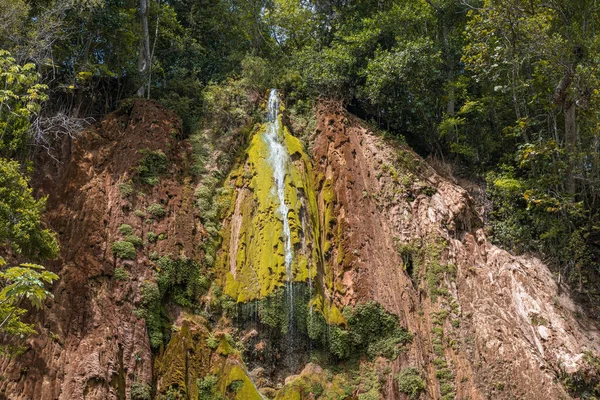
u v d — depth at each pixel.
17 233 16.38
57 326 18.09
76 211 21.34
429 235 24.98
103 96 27.17
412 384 20.58
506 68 28.94
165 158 24.25
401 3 33.50
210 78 31.84
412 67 29.31
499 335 22.30
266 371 21.11
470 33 28.81
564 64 26.02
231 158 26.53
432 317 22.83
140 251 21.27
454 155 30.88
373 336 22.03
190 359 19.42
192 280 21.88
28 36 22.09
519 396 20.92
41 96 19.55
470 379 21.36
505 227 26.94
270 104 28.61
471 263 24.89
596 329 24.08
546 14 27.92
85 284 19.34
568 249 25.89
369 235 24.27
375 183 26.44
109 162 23.36
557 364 21.97
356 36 31.05
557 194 26.47
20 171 21.34
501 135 31.02
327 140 27.17
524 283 24.41
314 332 21.69
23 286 12.06
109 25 26.23
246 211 24.36
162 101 27.50
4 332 16.50
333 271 23.78
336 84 30.03
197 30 34.00
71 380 17.19
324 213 25.23
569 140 26.81
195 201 24.28
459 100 31.88
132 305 19.86
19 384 16.39
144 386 18.34
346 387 20.92
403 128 31.06
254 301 21.92
